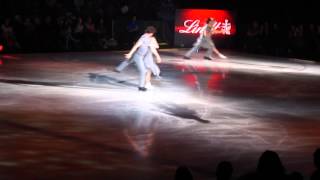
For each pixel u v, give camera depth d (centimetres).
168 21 3394
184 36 3312
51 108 1280
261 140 1062
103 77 1848
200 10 3297
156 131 1098
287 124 1221
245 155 952
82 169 833
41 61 2280
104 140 1009
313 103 1520
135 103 1388
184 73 2055
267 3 3581
